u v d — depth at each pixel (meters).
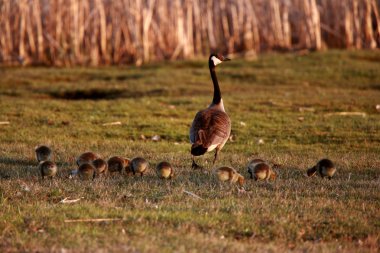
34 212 14.33
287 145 25.66
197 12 51.53
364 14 52.50
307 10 51.69
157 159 21.67
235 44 53.50
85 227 13.27
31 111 32.19
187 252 11.74
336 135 27.20
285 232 13.41
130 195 15.79
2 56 51.06
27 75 45.19
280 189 16.88
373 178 19.11
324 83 42.00
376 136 26.92
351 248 12.68
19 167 19.62
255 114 31.86
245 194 16.09
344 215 14.42
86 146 24.59
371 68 45.00
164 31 51.91
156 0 51.66
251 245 12.50
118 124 29.56
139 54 50.41
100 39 51.69
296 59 48.81
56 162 20.95
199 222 13.60
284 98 36.03
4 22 50.41
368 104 34.00
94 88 40.19
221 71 45.62
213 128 18.67
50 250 11.90
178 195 15.73
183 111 32.78
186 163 21.03
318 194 16.39
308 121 30.25
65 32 51.03
